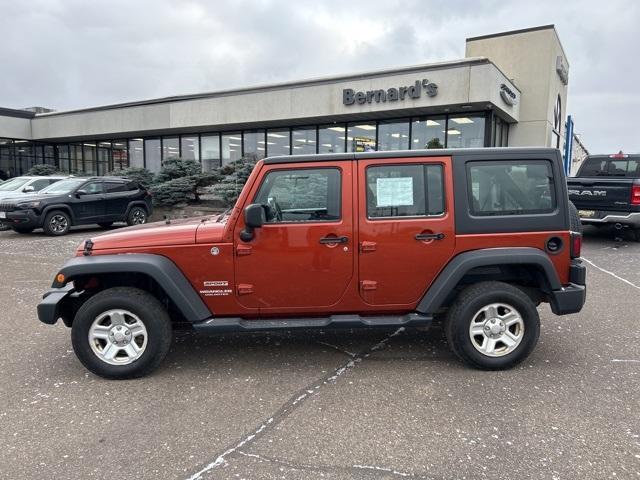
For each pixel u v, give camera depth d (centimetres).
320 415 337
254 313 407
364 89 1608
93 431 319
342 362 431
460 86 1448
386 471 273
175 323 450
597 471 271
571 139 2562
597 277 754
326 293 405
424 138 1669
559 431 312
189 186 1875
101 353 395
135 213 1507
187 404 355
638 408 342
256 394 370
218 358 444
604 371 406
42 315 391
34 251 1048
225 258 396
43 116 2503
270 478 268
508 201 405
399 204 402
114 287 406
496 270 426
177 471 276
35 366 430
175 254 395
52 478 270
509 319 401
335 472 273
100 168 2558
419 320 402
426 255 400
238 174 1738
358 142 1794
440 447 296
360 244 398
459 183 399
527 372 404
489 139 1569
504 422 324
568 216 404
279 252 398
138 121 2164
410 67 1520
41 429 322
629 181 959
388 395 365
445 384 383
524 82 1812
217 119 1941
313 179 400
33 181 1571
